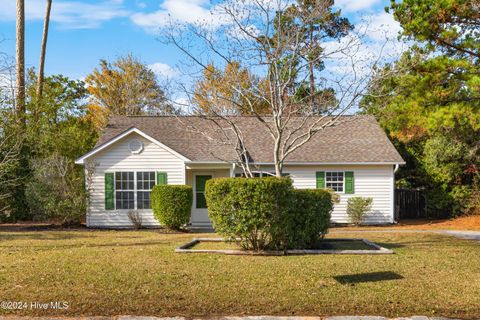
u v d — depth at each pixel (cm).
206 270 885
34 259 1005
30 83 2898
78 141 2527
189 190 1859
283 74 1363
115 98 3875
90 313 656
